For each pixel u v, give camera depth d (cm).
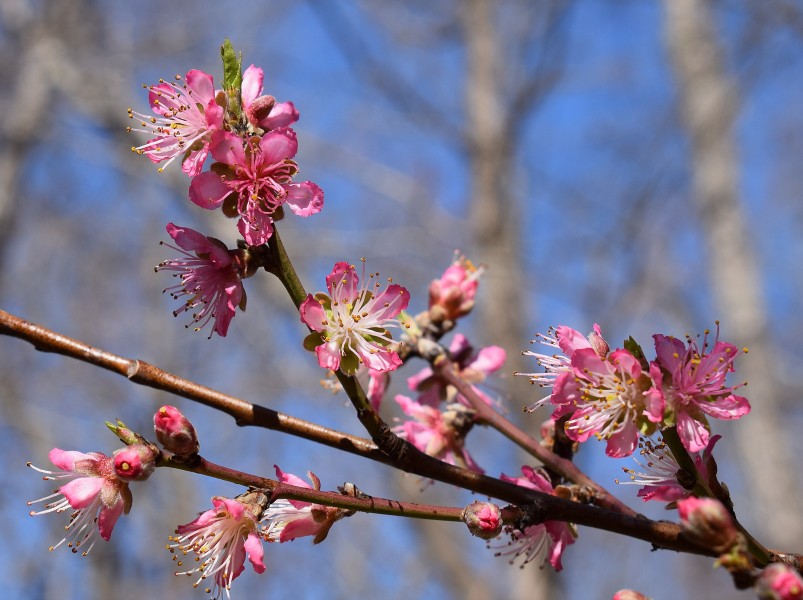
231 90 45
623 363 43
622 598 42
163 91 45
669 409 43
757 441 156
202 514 43
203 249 45
